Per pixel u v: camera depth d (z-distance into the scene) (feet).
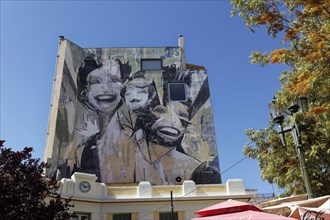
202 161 103.91
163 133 107.34
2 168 33.47
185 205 79.00
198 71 119.75
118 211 77.97
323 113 36.45
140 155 102.89
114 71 116.06
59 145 93.25
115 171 99.35
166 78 117.50
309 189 29.58
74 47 112.78
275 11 36.32
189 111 112.16
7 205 31.55
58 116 96.37
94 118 105.81
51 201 35.35
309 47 34.55
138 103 111.65
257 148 53.62
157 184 99.14
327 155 44.80
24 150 35.47
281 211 31.01
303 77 35.14
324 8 33.86
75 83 107.34
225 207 28.35
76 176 78.07
